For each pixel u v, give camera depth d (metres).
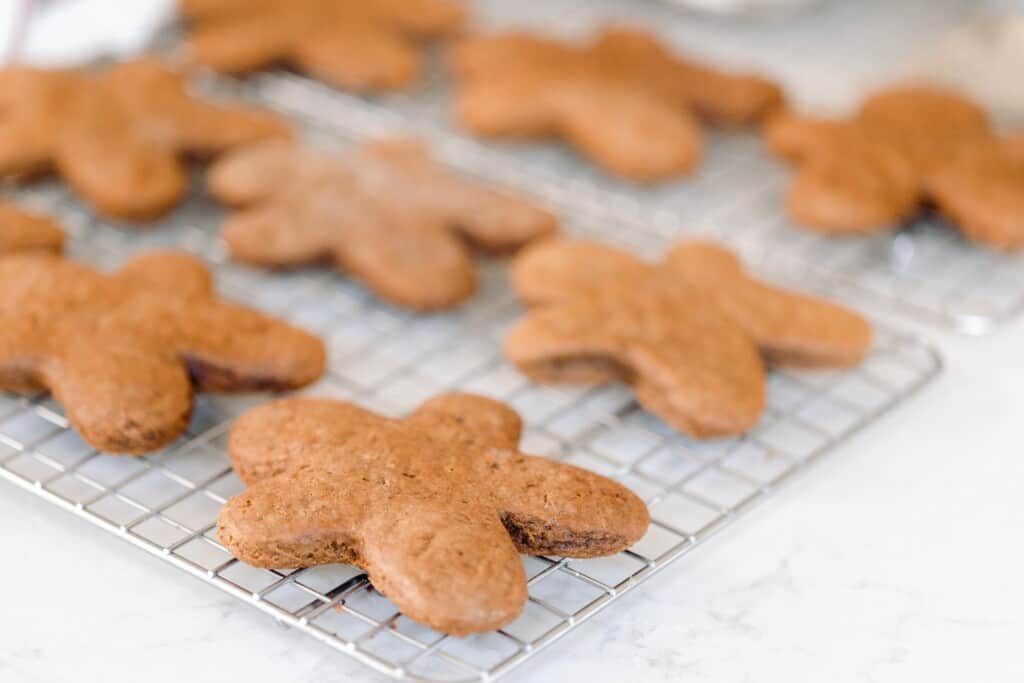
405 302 0.69
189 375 0.65
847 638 0.60
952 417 0.67
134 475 0.63
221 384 0.65
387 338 0.69
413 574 0.58
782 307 0.67
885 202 0.72
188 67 0.80
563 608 0.60
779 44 0.85
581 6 0.88
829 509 0.64
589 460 0.65
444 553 0.58
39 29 0.77
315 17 0.81
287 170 0.72
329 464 0.60
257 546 0.59
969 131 0.76
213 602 0.60
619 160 0.75
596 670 0.59
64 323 0.64
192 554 0.61
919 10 0.88
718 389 0.64
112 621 0.60
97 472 0.63
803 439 0.66
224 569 0.60
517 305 0.71
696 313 0.66
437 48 0.84
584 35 0.85
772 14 0.86
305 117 0.79
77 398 0.63
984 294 0.72
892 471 0.65
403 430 0.62
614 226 0.74
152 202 0.72
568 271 0.68
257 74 0.80
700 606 0.61
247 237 0.70
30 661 0.59
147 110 0.74
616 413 0.66
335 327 0.69
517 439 0.63
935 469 0.65
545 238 0.71
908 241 0.74
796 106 0.81
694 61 0.80
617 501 0.60
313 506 0.59
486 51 0.79
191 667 0.59
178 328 0.65
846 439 0.65
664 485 0.64
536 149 0.79
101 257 0.71
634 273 0.68
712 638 0.60
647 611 0.61
